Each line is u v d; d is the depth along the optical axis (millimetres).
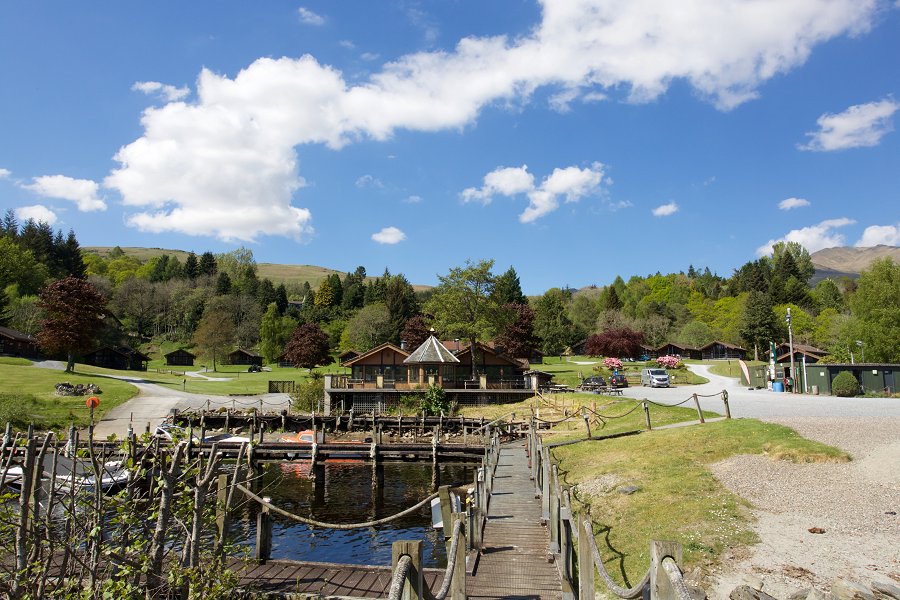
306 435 38531
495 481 21484
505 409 46781
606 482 18156
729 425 22938
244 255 179375
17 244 113188
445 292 64312
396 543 5754
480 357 60375
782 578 10359
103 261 171250
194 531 8469
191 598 8219
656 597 5066
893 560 10719
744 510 13898
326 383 50156
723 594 10023
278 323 112938
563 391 50938
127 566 7875
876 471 15875
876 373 42125
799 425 21641
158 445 8789
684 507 14531
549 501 15242
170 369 98250
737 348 109438
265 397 61594
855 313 64938
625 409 37938
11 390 48875
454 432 42031
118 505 8039
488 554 12852
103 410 47125
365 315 108562
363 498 29188
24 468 7500
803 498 14398
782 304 125000
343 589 11797
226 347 104438
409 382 53188
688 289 162375
